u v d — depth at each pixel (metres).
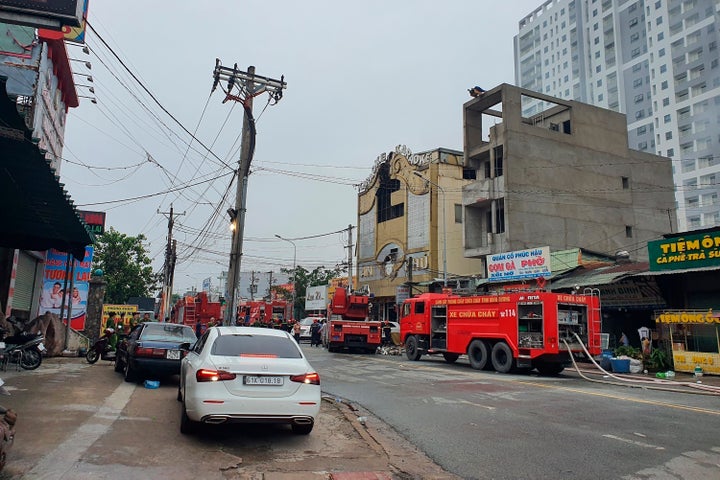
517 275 28.00
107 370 14.13
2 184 8.83
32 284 20.31
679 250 18.56
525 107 135.38
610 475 5.79
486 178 36.22
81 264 21.81
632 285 21.86
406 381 14.28
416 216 41.22
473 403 10.58
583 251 28.25
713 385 13.88
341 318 28.81
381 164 46.06
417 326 22.45
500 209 35.34
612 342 23.41
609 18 114.69
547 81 130.88
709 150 92.12
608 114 39.91
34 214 10.66
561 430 8.03
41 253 20.08
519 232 33.19
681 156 96.31
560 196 35.59
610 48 114.19
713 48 93.56
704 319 16.67
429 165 40.47
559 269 27.45
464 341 19.31
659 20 103.56
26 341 13.12
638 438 7.49
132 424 7.36
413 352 22.61
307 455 6.40
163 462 5.68
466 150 37.41
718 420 8.79
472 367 19.00
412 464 6.21
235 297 16.20
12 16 6.30
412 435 7.76
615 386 13.88
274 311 37.66
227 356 6.97
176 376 13.43
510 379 15.07
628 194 39.28
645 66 105.75
